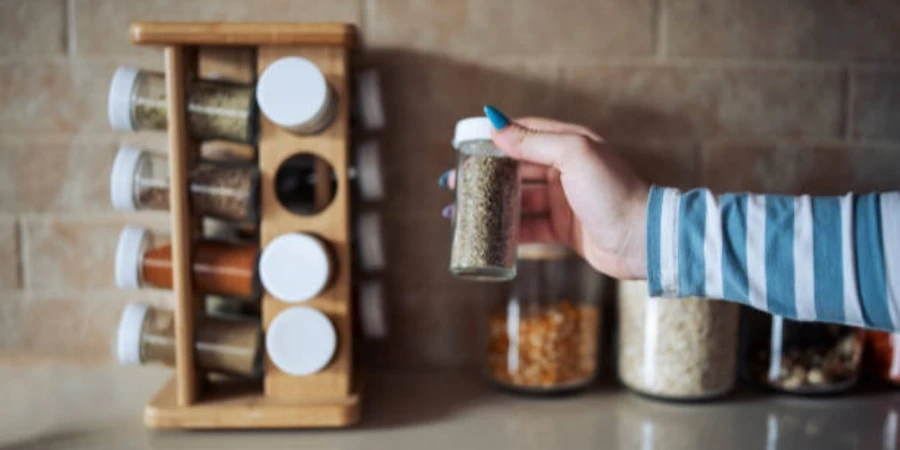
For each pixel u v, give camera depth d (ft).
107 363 2.72
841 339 2.49
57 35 2.60
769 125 2.70
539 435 2.14
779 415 2.33
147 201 2.23
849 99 2.71
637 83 2.66
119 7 2.60
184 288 2.12
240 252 2.20
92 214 2.68
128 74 2.16
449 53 2.63
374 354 2.75
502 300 2.50
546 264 2.48
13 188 2.65
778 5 2.66
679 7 2.65
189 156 2.16
